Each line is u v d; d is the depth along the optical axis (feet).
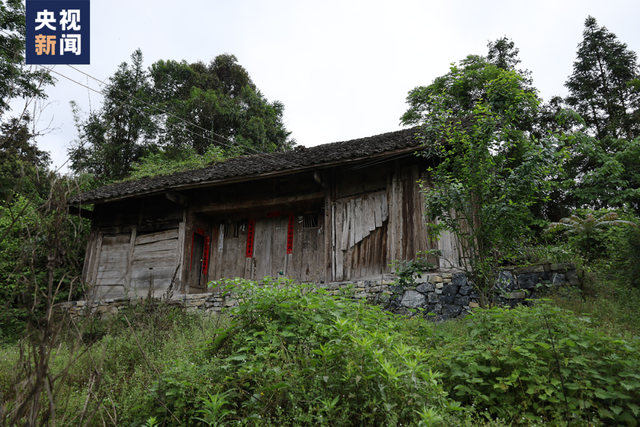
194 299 28.37
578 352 10.30
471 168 18.03
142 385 10.84
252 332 11.53
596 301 18.53
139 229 34.55
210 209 32.81
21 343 6.36
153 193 30.91
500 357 10.30
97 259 35.22
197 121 67.10
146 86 65.82
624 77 58.54
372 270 25.96
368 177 27.78
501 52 59.72
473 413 9.84
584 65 60.13
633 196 43.04
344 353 9.30
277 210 32.83
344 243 27.37
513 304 20.59
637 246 21.79
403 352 9.41
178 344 13.97
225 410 9.04
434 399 9.06
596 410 9.59
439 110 19.76
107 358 13.20
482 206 17.81
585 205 48.49
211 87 75.10
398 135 30.32
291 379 9.21
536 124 55.11
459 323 17.66
